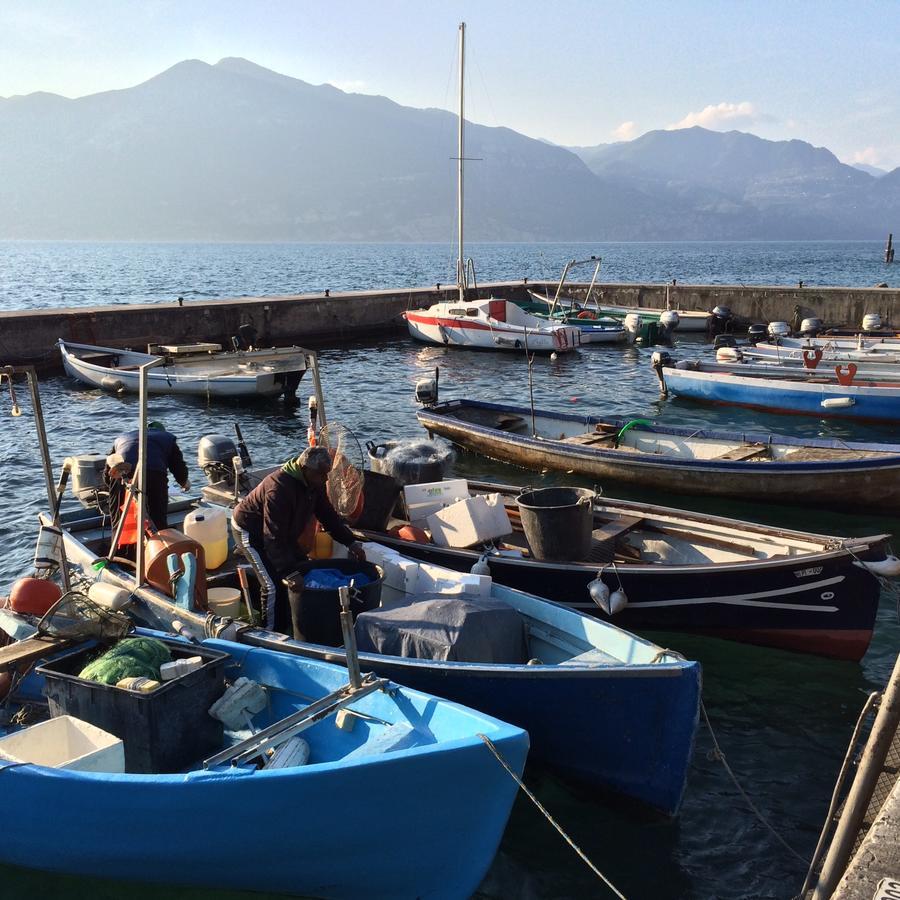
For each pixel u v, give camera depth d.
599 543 9.61
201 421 20.62
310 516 8.03
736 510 13.57
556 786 6.86
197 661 5.90
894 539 12.48
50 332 27.95
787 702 8.16
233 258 161.00
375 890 5.54
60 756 5.74
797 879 5.90
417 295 37.75
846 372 20.92
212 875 5.39
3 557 12.11
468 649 6.63
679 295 38.88
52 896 5.65
